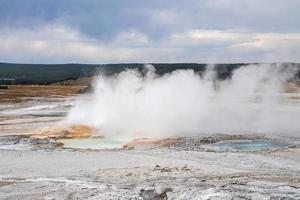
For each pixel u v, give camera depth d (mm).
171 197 18109
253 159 26750
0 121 48875
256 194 18406
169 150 30562
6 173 23422
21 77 196750
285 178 21984
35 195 19094
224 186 19844
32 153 29266
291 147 32312
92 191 19359
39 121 48219
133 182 21156
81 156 27922
